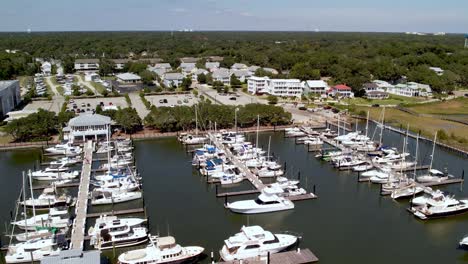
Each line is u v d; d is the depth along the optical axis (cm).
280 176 9706
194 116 13375
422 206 7931
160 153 11588
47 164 10544
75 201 8100
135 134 13088
